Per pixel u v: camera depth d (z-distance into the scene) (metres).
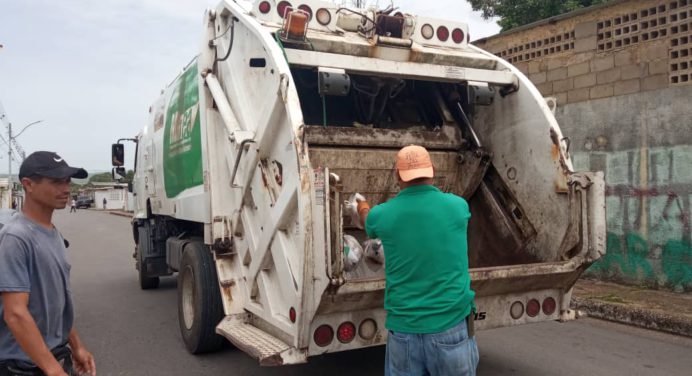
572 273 4.49
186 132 6.36
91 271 12.06
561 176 4.70
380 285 3.76
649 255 7.91
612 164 8.29
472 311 3.00
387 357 3.06
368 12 5.05
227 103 5.16
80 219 40.66
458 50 5.45
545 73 9.19
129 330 6.89
